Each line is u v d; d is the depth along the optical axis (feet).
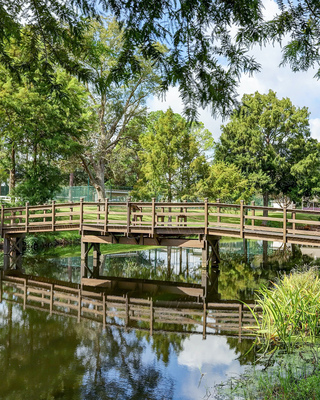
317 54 9.03
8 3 8.84
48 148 66.80
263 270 42.37
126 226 44.01
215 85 9.05
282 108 102.17
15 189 66.33
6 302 29.81
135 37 8.75
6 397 14.58
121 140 100.73
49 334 22.22
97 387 15.39
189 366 17.29
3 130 63.67
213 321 24.54
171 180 69.31
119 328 23.29
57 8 8.80
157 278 39.29
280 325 19.22
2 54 10.53
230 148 104.63
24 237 59.67
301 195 106.52
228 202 83.30
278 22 8.51
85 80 10.14
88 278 39.27
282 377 14.90
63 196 102.22
